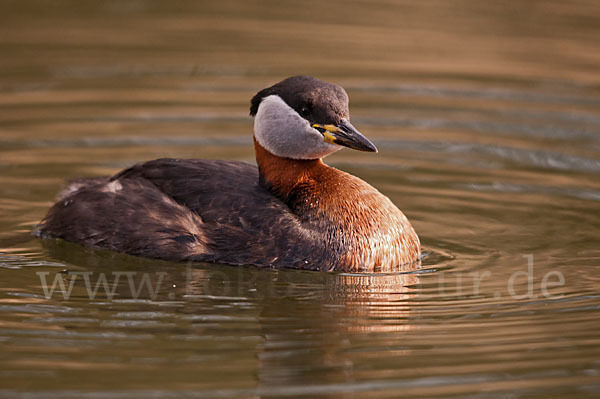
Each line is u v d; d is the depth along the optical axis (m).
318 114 12.84
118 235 12.88
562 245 13.53
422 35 24.95
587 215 14.70
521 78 21.58
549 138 18.08
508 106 19.80
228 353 9.87
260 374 9.38
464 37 24.81
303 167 13.19
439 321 10.86
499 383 9.26
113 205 13.11
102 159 16.72
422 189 15.86
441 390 9.10
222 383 9.15
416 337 10.38
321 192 12.91
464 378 9.36
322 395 8.97
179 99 20.05
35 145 17.30
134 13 26.81
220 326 10.63
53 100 19.80
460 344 10.19
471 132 18.42
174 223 12.72
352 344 10.19
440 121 18.97
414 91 20.70
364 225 12.66
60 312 10.92
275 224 12.58
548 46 23.97
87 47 23.39
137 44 23.78
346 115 12.97
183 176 13.28
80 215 13.25
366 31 25.34
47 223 13.57
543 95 20.48
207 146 17.53
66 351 9.80
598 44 24.11
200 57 22.84
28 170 16.16
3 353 9.71
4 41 23.56
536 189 15.81
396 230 12.85
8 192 15.23
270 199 12.99
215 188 13.06
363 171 16.64
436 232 14.09
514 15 27.11
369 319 10.91
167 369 9.44
